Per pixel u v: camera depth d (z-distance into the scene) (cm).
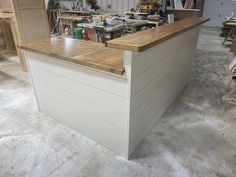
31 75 201
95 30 351
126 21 373
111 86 137
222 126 199
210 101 246
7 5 306
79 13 548
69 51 166
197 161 158
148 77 151
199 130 193
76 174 146
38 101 216
